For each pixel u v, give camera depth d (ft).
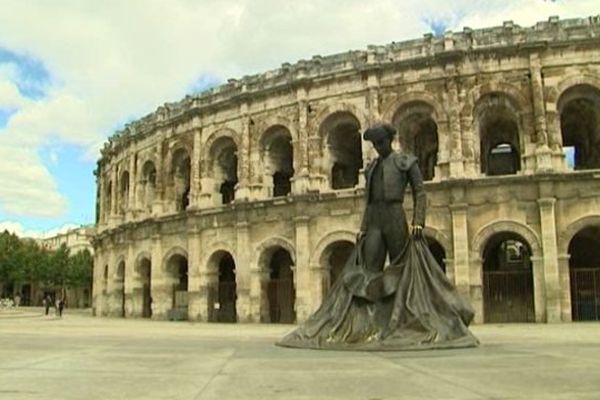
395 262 66.13
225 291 181.98
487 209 144.77
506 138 172.04
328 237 157.17
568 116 166.50
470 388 33.40
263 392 33.37
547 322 137.28
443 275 66.33
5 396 32.58
